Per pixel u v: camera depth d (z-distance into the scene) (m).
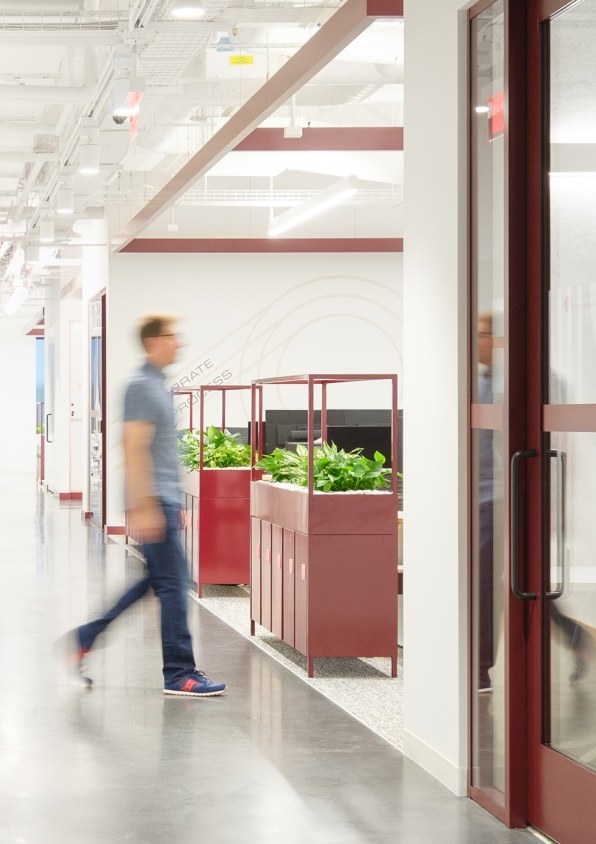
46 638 7.50
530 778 3.96
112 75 8.09
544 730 3.89
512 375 3.97
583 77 3.59
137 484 5.95
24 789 4.37
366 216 15.10
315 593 6.39
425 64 4.69
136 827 3.94
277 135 9.98
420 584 4.74
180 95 9.12
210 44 8.09
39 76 10.69
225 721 5.41
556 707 3.81
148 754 4.85
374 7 5.71
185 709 5.65
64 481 20.89
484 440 4.23
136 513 5.97
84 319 17.27
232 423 14.77
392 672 6.46
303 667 6.70
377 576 6.44
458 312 4.36
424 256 4.72
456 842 3.80
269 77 7.87
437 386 4.56
